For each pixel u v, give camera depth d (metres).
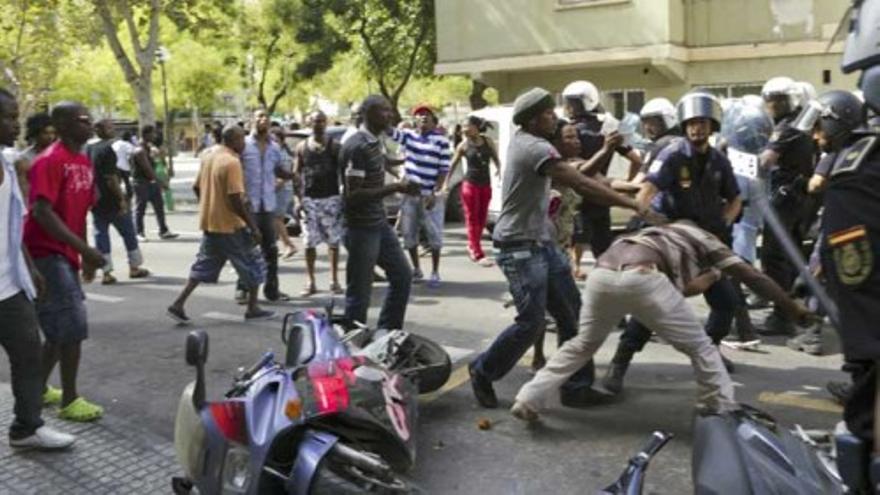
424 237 10.98
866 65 2.14
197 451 3.73
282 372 3.94
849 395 2.26
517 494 4.43
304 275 10.80
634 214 6.22
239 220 8.05
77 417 5.49
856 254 2.04
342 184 6.54
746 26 16.77
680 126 5.99
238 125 8.02
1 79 29.70
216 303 9.25
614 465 4.79
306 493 3.34
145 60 22.42
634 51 17.19
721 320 6.00
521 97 5.35
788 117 7.24
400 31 24.75
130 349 7.35
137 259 10.93
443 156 9.92
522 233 5.35
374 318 8.29
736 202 6.04
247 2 29.55
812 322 4.20
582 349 5.09
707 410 3.43
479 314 8.46
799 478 2.65
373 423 3.79
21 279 4.77
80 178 5.23
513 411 5.25
